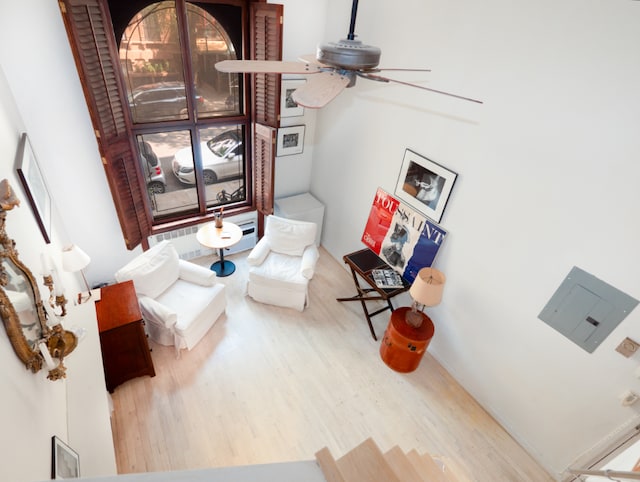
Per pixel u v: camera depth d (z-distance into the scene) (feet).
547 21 6.91
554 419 8.84
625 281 6.88
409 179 11.02
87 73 8.77
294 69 5.57
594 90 6.55
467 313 10.36
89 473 4.90
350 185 13.87
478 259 9.62
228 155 14.01
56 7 8.49
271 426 9.55
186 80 11.46
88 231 11.52
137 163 11.47
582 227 7.29
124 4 9.58
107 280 12.72
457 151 9.38
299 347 11.84
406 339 10.37
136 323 9.02
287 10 11.94
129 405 9.65
